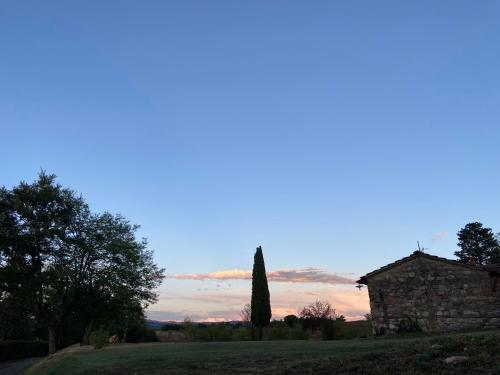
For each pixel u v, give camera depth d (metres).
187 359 20.58
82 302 47.22
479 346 14.09
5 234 43.19
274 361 17.75
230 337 48.94
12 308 44.78
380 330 32.06
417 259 32.44
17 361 56.06
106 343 36.41
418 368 12.96
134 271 50.25
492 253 83.25
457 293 31.06
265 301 50.44
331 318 49.41
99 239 48.75
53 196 46.28
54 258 46.00
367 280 33.44
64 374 22.62
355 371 13.77
